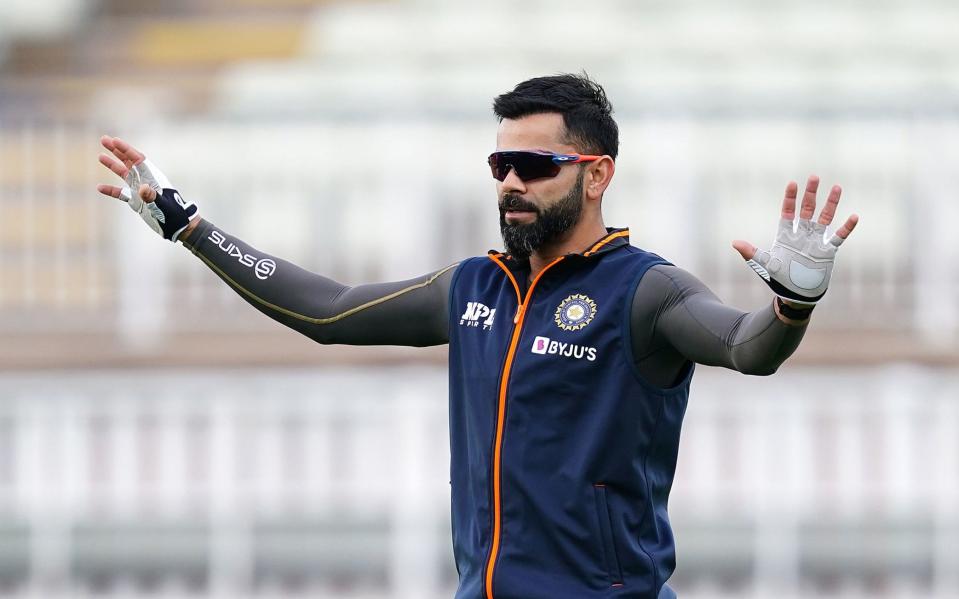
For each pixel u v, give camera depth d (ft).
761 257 30.96
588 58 150.51
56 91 148.25
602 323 34.45
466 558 35.42
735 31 156.15
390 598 102.63
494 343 35.68
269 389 105.09
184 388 105.81
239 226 114.32
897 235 110.01
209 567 104.01
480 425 35.27
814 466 102.53
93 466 105.70
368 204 113.09
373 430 104.42
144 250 115.24
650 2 160.25
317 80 147.74
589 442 34.17
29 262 116.37
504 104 36.37
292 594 103.76
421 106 113.50
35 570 104.63
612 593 34.04
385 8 164.35
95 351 111.96
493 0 162.20
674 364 35.01
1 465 105.60
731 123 111.14
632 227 110.83
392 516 103.40
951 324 108.99
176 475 105.19
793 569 101.65
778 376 103.04
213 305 114.11
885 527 101.81
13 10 161.27
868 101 110.42
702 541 101.76
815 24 156.87
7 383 106.83
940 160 109.91
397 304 38.29
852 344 108.47
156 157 115.65
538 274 35.70
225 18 164.35
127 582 104.42
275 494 104.32
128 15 164.25
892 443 102.53
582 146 35.88
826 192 110.52
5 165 117.91
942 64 146.72
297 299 39.04
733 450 102.78
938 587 101.14
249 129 114.83
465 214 112.37
